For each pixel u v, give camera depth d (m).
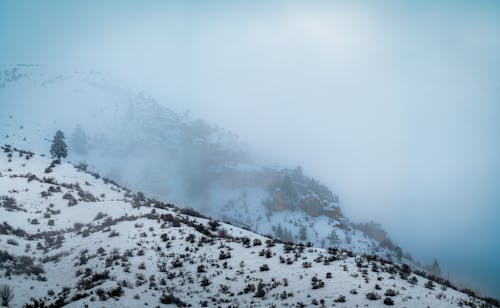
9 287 19.17
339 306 17.89
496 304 22.12
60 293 20.41
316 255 26.45
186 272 23.70
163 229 32.50
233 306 18.59
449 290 22.06
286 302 18.73
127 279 21.59
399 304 18.06
